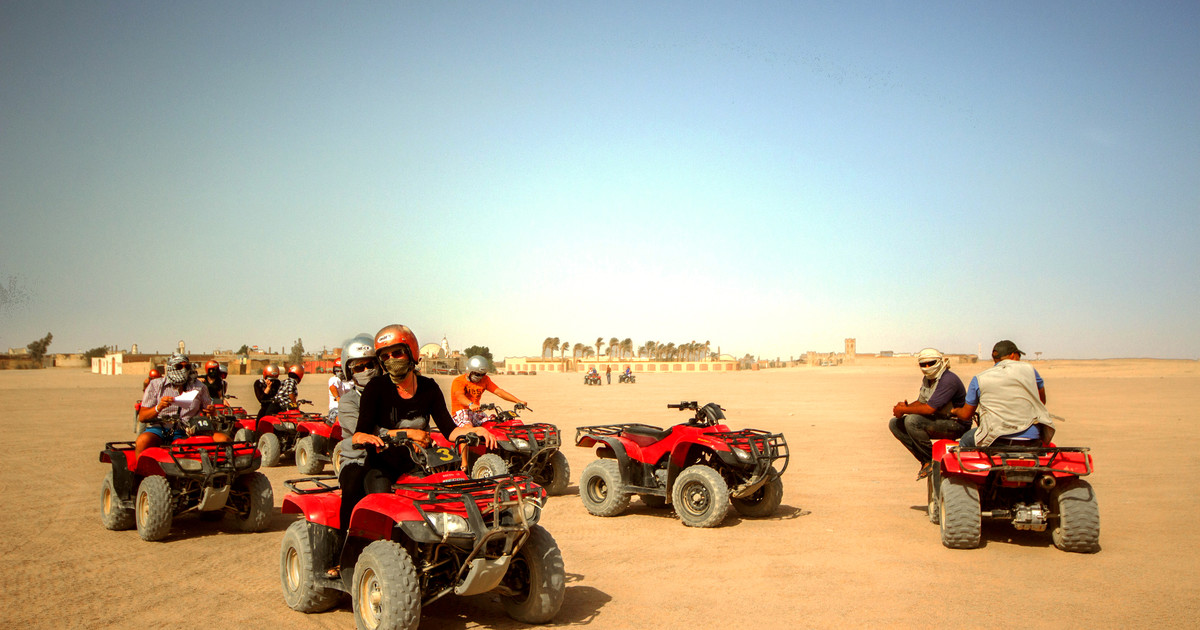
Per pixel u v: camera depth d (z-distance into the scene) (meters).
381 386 6.04
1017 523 8.15
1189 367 94.06
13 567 7.81
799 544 8.72
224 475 9.18
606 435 11.28
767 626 5.96
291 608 6.47
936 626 5.91
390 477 6.00
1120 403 33.09
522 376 108.06
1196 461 14.80
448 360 109.88
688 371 149.62
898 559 7.95
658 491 10.38
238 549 8.66
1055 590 6.80
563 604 6.56
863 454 16.98
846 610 6.32
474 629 5.96
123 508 9.44
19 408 33.22
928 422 9.37
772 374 119.50
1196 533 8.96
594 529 9.80
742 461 9.72
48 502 11.53
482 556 5.47
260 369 97.81
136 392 49.31
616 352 196.88
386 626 5.25
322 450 14.79
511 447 11.72
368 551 5.54
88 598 6.76
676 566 7.83
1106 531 9.08
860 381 76.38
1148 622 5.95
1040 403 8.27
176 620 6.18
